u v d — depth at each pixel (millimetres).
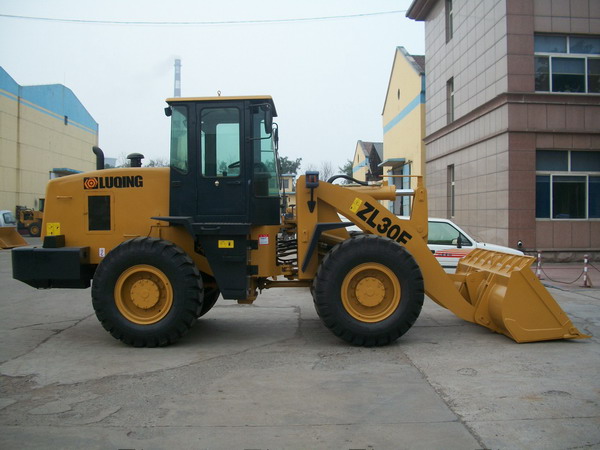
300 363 5148
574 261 13984
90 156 41594
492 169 14602
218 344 5949
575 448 3254
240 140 5922
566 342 5918
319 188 6137
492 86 14648
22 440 3406
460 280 6785
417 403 4031
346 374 4770
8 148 29547
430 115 20172
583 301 8820
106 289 5691
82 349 5762
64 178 6359
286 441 3381
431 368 4938
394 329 5656
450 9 18328
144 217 6223
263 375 4762
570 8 14047
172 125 6016
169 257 5648
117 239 6254
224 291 5855
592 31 14148
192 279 5684
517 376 4676
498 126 14234
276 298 9500
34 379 4688
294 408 3945
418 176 6504
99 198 6301
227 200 5914
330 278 5672
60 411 3908
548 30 13953
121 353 5578
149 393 4293
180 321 5664
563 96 13812
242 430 3553
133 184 6246
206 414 3836
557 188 14148
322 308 5680
